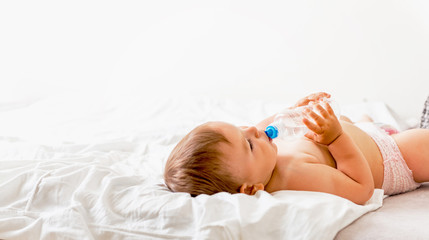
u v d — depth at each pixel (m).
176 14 3.08
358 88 2.73
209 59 3.07
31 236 1.10
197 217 1.00
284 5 2.80
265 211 0.99
